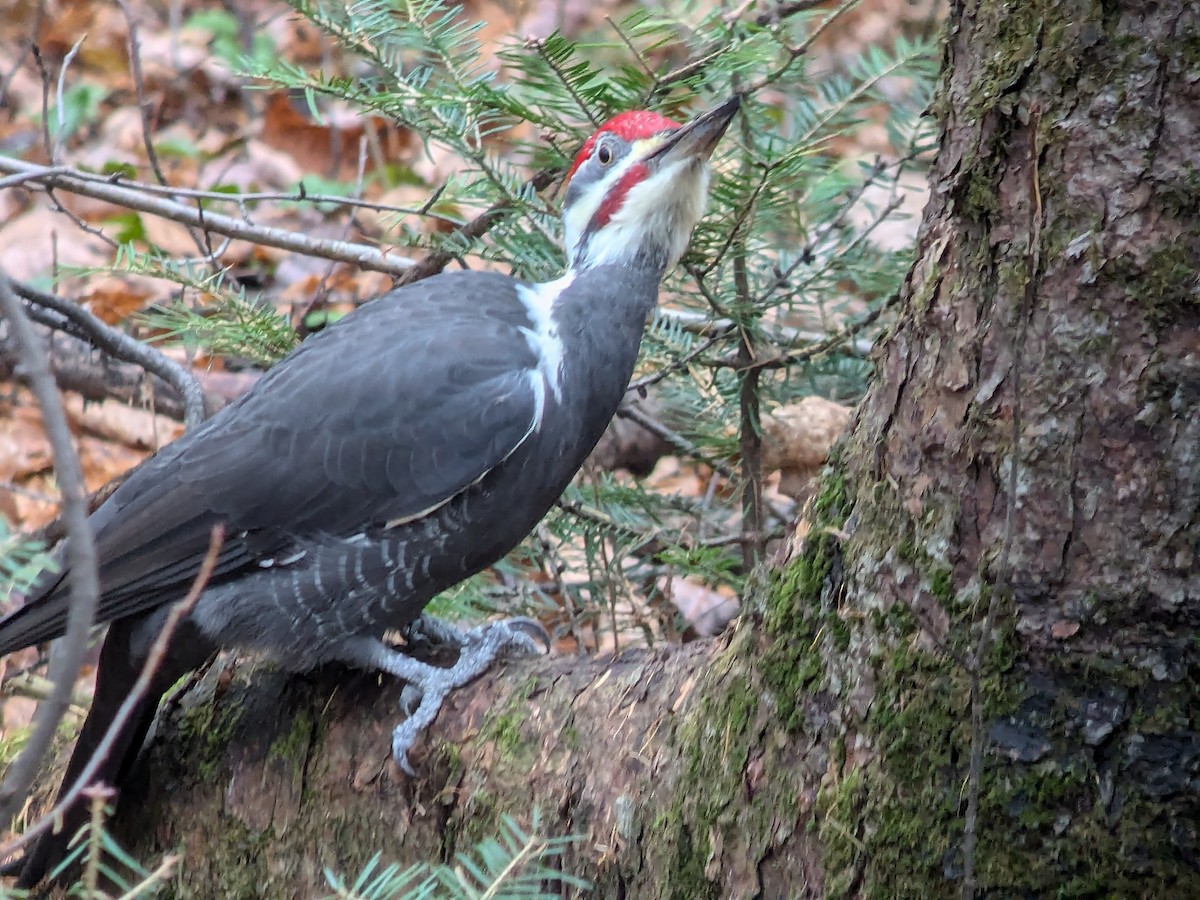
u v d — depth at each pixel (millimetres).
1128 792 4043
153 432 10742
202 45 16891
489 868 4793
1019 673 4172
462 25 8047
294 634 6363
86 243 13203
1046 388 4113
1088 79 3996
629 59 9812
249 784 6391
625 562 10227
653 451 10617
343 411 6355
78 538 3838
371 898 4832
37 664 8789
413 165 15062
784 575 4914
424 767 5941
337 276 13117
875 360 4883
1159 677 4004
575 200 7289
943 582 4348
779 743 4781
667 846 5113
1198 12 3830
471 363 6453
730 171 7770
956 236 4395
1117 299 4004
